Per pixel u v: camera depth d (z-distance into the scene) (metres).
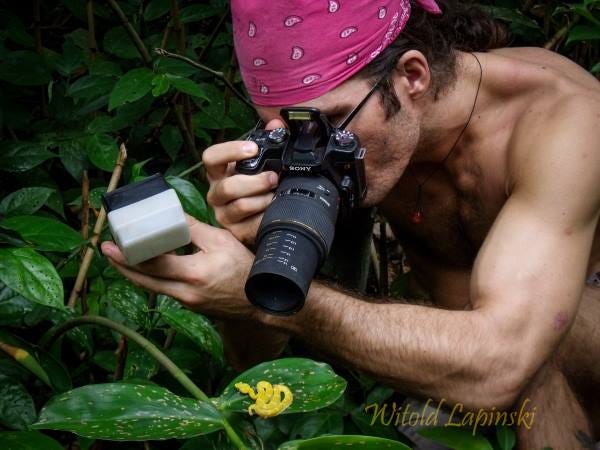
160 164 2.22
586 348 1.71
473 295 1.48
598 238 1.74
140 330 1.64
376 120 1.50
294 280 1.15
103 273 1.67
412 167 1.79
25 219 1.39
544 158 1.51
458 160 1.74
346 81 1.48
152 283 1.33
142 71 1.71
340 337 1.40
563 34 2.19
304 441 1.12
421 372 1.40
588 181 1.48
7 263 1.28
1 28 2.02
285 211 1.25
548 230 1.47
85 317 1.44
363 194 1.42
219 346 1.53
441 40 1.62
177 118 1.95
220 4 2.09
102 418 1.18
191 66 1.82
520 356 1.41
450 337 1.39
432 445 1.74
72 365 1.76
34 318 1.54
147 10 2.03
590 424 1.67
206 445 1.38
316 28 1.43
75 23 2.38
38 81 1.91
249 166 1.35
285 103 1.49
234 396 1.26
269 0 1.42
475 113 1.68
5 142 1.79
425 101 1.62
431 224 1.90
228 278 1.32
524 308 1.42
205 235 1.34
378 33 1.47
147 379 1.56
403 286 2.16
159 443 1.69
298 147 1.32
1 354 1.48
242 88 2.22
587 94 1.60
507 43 1.88
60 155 1.91
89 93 1.92
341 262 1.93
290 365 1.29
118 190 1.25
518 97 1.65
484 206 1.75
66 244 1.38
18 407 1.36
